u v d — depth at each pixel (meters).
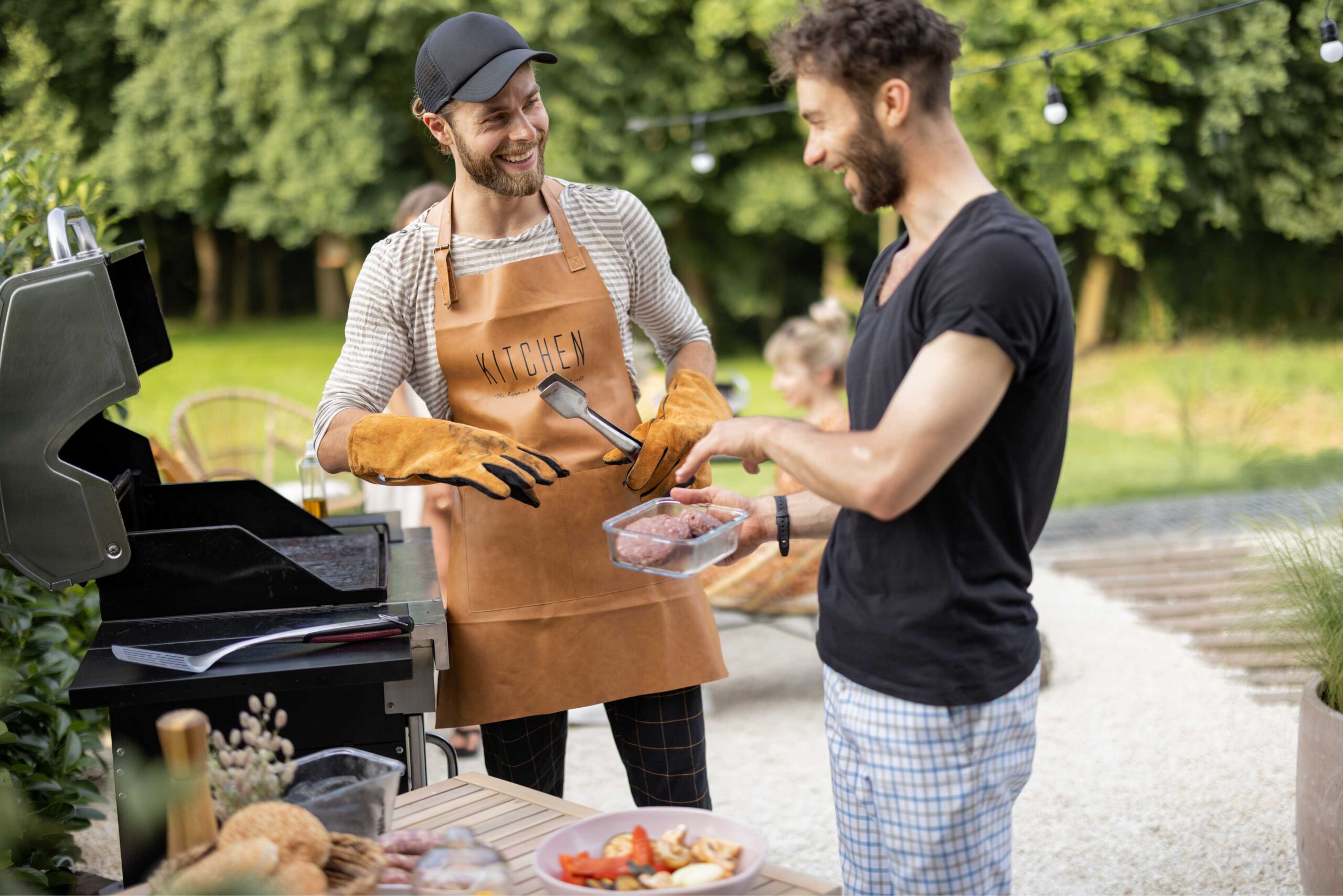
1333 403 10.56
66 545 1.87
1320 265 14.47
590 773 3.56
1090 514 7.17
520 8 13.23
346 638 1.83
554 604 2.06
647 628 2.09
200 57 14.55
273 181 14.48
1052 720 3.86
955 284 1.35
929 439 1.33
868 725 1.51
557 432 2.05
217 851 1.26
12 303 1.77
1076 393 11.74
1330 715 2.27
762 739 3.80
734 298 16.11
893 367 1.46
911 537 1.47
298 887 1.24
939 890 1.52
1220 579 5.45
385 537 2.40
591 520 2.06
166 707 1.75
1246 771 3.43
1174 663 4.35
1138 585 5.44
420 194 3.16
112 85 15.65
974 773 1.49
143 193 15.16
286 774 1.45
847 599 1.54
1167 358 13.29
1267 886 2.79
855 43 1.39
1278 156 13.12
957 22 1.42
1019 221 1.38
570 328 2.08
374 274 2.08
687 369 2.14
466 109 1.92
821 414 4.21
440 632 1.91
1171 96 12.88
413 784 1.91
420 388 2.16
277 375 14.10
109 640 1.83
